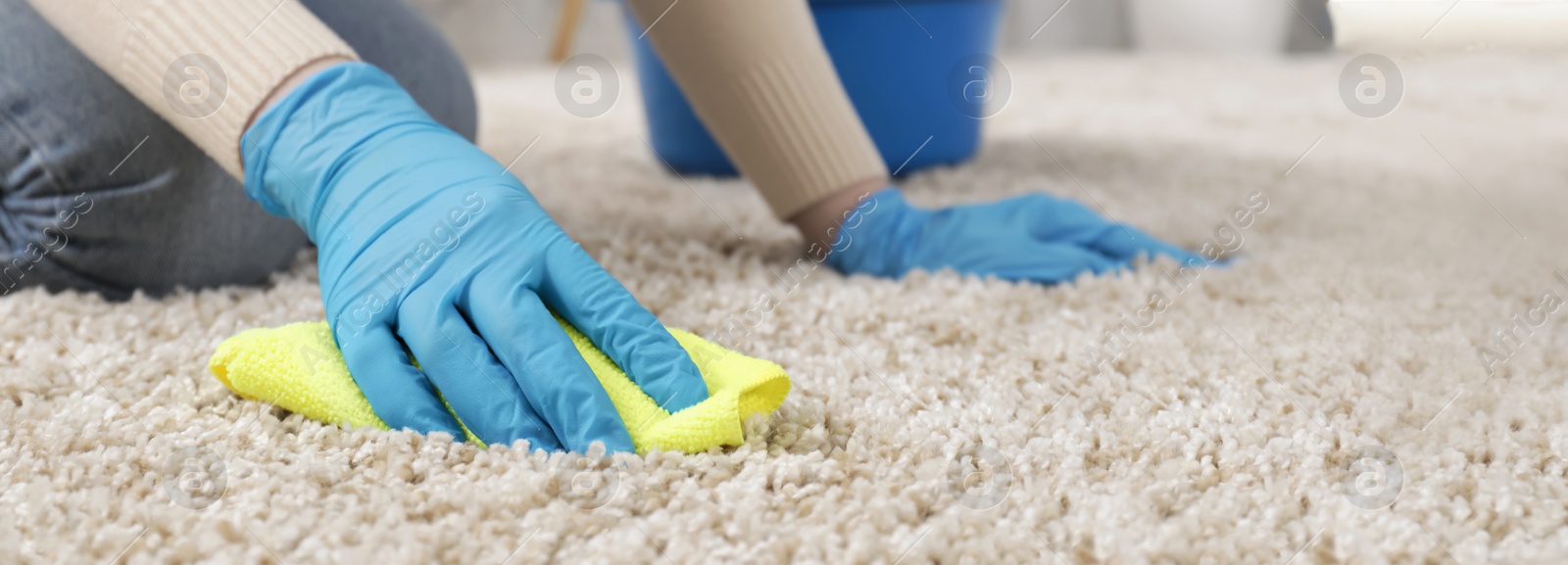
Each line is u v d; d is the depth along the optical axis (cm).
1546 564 52
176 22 74
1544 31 254
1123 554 52
